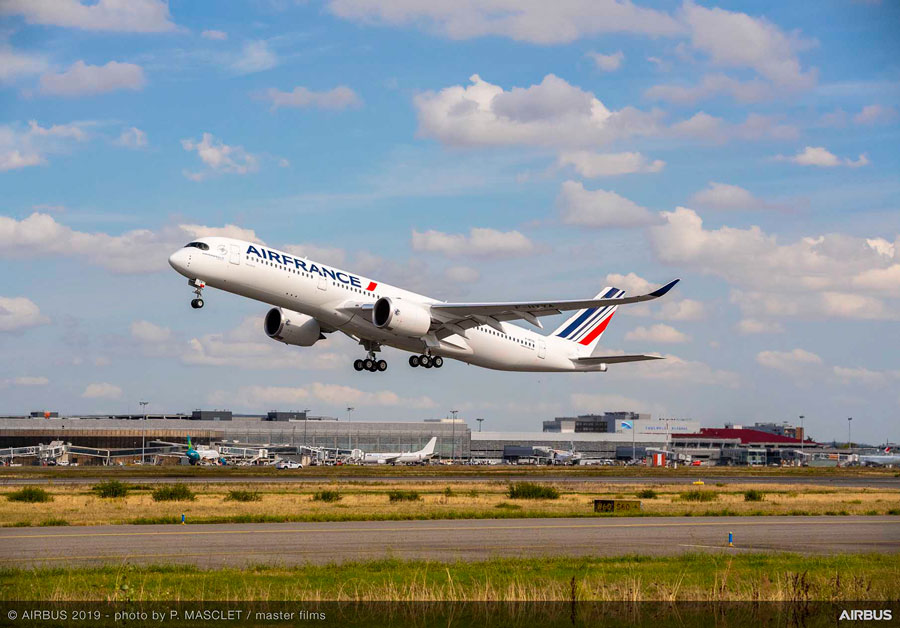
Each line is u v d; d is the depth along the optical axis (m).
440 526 35.84
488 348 62.09
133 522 36.47
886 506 51.66
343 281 53.94
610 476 98.06
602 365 70.56
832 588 20.77
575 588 19.38
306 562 24.62
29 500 50.03
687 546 30.08
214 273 48.56
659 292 53.34
